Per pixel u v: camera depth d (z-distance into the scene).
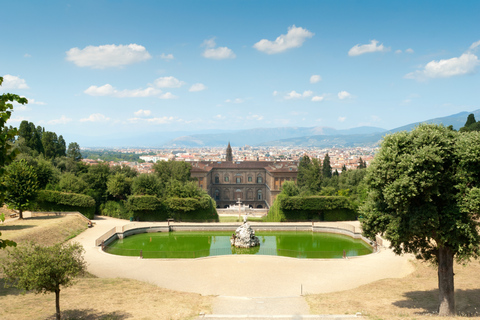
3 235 53.19
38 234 56.94
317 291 36.69
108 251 57.94
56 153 137.12
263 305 30.39
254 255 52.56
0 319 24.36
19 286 21.94
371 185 29.12
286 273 43.50
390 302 30.36
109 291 33.38
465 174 25.23
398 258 50.00
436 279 37.78
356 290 35.00
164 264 47.91
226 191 160.88
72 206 81.38
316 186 120.00
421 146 26.28
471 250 25.36
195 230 78.12
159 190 90.25
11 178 64.56
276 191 137.00
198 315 27.27
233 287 38.28
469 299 29.67
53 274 22.69
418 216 25.61
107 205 89.75
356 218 86.56
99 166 97.31
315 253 56.75
